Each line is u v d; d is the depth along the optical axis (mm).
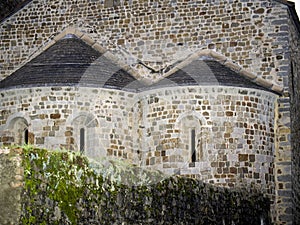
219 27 30219
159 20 30797
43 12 31938
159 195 19219
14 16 32219
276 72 29562
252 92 28062
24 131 28641
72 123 27672
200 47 30281
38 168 14648
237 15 30094
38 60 29203
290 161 28875
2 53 32125
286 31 29672
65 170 15531
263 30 29844
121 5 31250
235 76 28469
